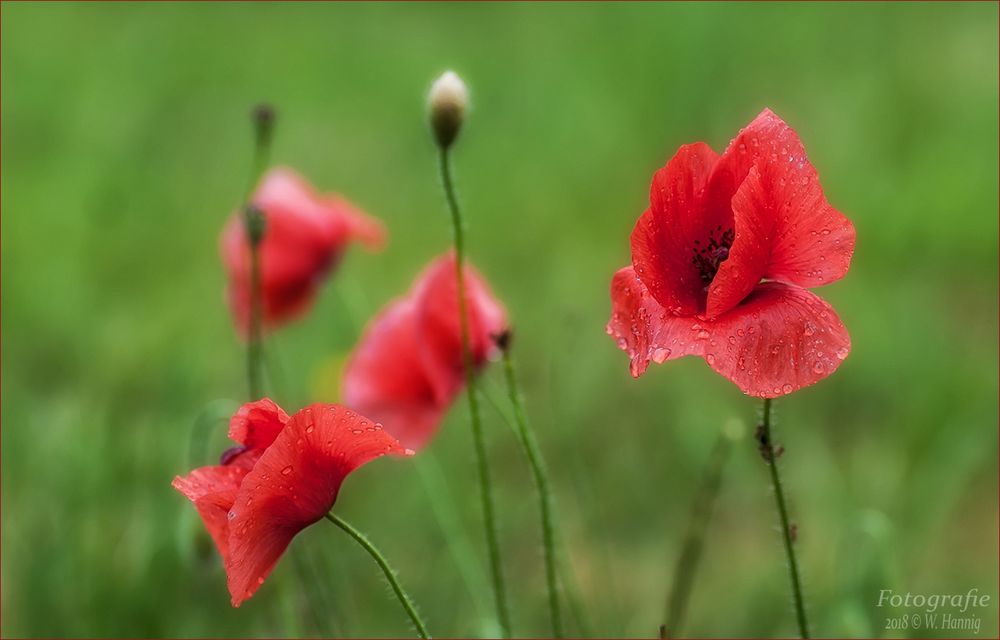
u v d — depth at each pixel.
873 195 2.26
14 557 1.37
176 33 3.98
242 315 1.36
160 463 1.38
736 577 1.39
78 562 1.31
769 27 3.27
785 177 0.98
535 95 3.16
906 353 1.71
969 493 1.53
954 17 3.36
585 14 3.70
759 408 1.03
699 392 1.70
